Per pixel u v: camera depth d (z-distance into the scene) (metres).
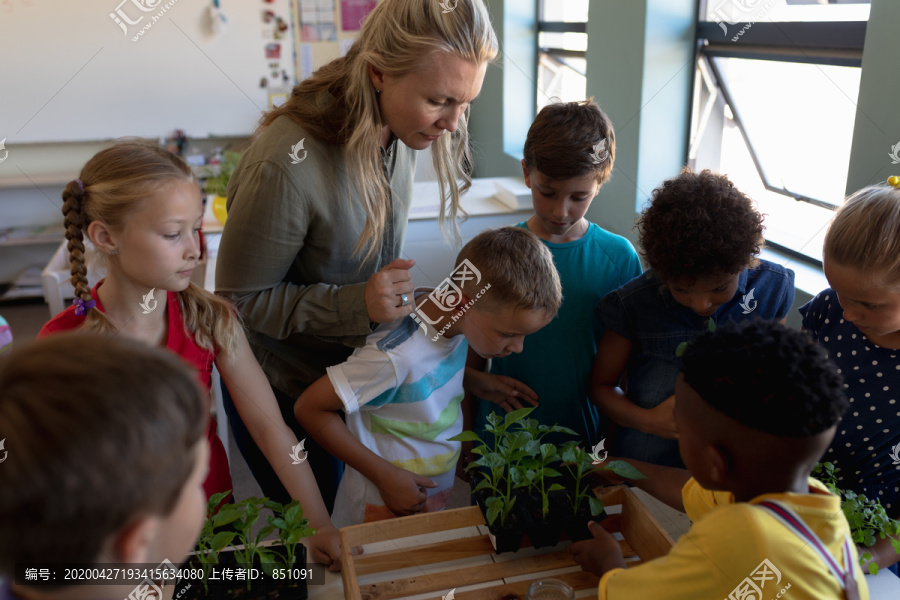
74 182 1.09
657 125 2.74
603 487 1.16
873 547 1.04
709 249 1.17
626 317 1.42
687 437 0.77
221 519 0.98
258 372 1.30
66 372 0.47
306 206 1.21
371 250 1.29
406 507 1.25
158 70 4.38
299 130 1.20
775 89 2.28
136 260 1.09
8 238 4.43
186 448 0.52
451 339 1.32
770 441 0.70
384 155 1.32
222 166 3.33
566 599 0.91
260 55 4.41
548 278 1.27
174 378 0.52
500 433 1.19
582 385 1.61
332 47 4.40
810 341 0.74
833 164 2.06
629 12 2.72
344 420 1.46
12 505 0.46
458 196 1.47
